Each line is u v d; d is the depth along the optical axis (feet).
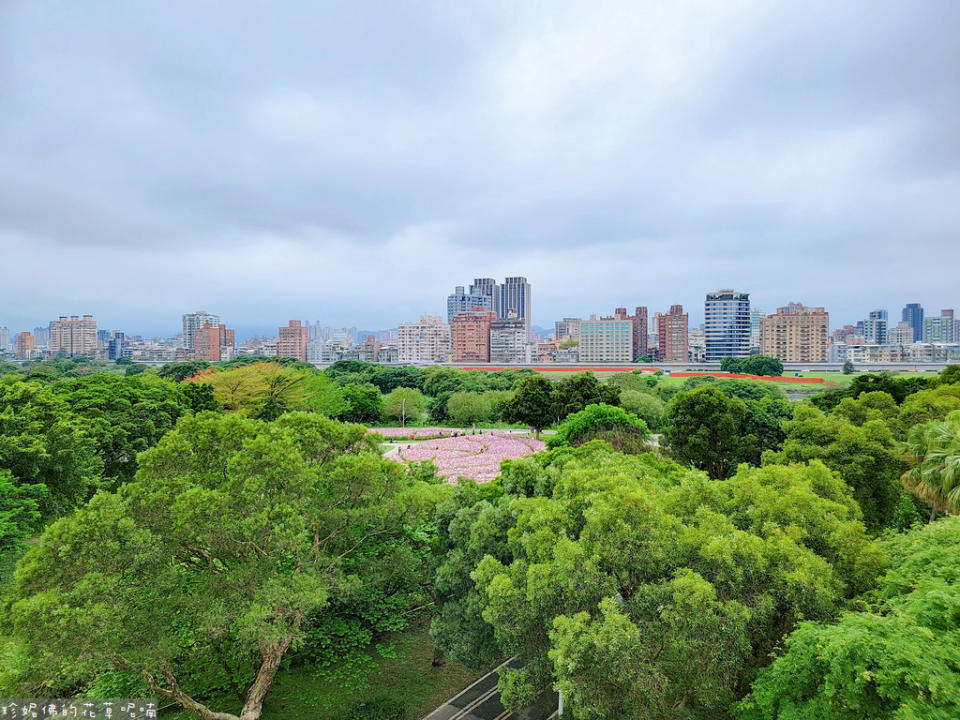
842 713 34.35
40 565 47.19
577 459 92.79
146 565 50.80
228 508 53.47
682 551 46.19
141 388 167.32
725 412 129.80
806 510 52.49
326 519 62.59
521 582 50.31
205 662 63.67
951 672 31.48
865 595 47.67
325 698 64.34
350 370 428.15
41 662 43.88
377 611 71.20
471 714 61.46
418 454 188.65
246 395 231.09
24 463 99.25
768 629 46.24
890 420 114.32
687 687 43.27
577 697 39.37
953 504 66.44
